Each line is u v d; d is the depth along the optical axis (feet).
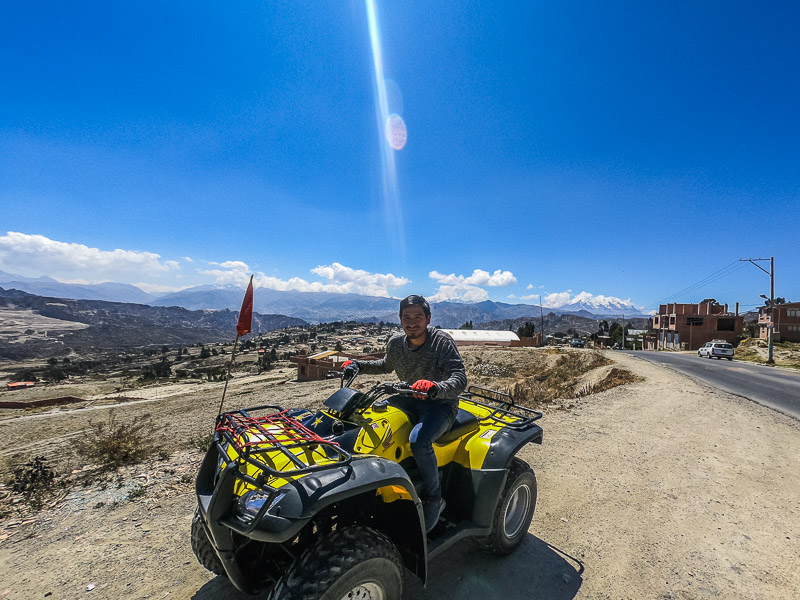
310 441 8.19
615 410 33.45
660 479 18.53
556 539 13.21
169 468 18.78
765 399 43.93
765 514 15.38
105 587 10.34
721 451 23.15
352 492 7.36
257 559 8.73
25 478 17.87
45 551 11.98
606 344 284.20
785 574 11.63
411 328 10.59
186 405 63.16
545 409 32.40
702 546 13.01
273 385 85.97
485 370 90.89
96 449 20.67
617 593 10.63
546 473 18.72
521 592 10.50
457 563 11.71
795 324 205.98
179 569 11.09
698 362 103.14
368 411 10.09
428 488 9.63
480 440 11.53
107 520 13.85
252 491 8.23
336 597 7.07
